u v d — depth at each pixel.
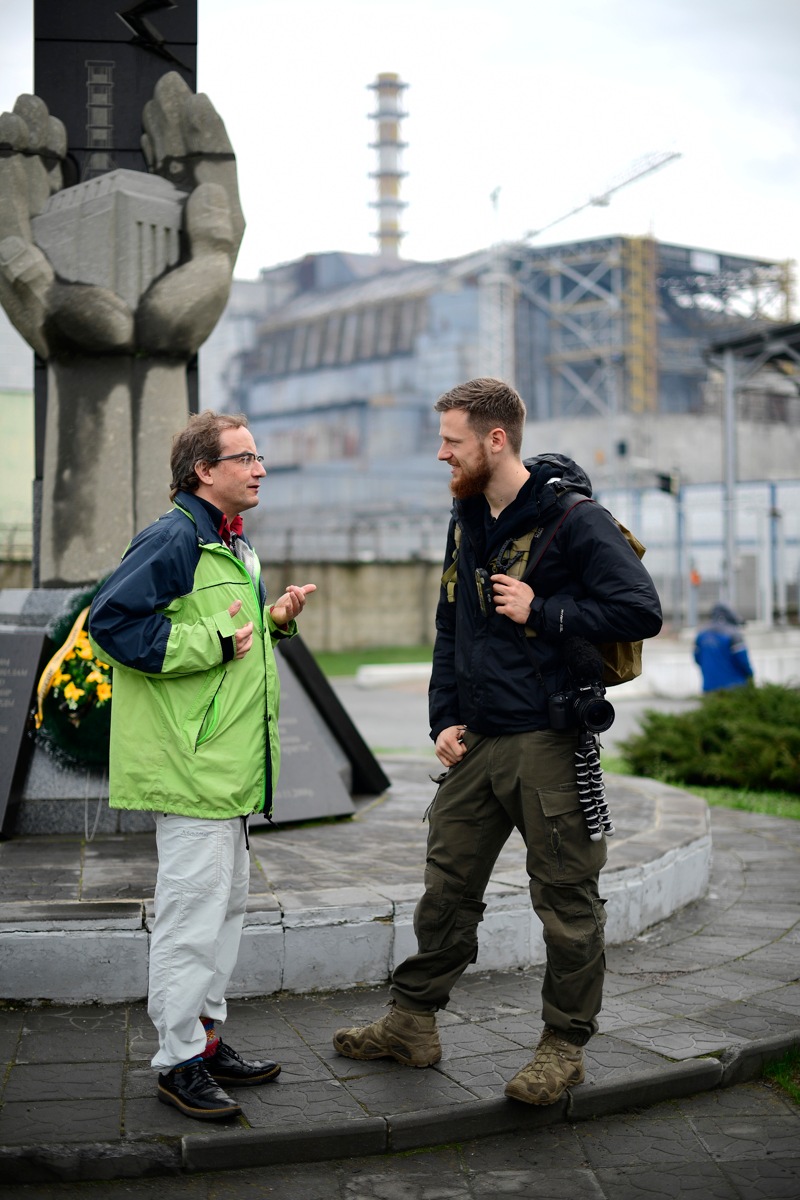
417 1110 3.13
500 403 3.22
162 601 3.04
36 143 5.91
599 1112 3.29
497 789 3.25
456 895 3.36
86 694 5.27
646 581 3.08
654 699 18.70
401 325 69.25
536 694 3.18
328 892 4.24
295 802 5.69
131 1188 2.86
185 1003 3.07
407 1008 3.43
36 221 5.83
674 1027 3.77
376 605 34.56
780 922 5.13
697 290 72.94
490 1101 3.18
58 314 5.70
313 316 73.19
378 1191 2.88
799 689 10.55
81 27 6.05
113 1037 3.58
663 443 55.00
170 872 3.09
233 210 6.01
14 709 5.30
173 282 5.82
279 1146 2.98
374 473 65.31
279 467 67.44
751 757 9.09
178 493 3.24
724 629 11.12
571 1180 2.95
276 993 3.98
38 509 6.07
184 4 6.12
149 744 3.07
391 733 14.55
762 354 30.78
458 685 3.32
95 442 5.84
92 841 5.11
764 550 31.00
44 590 5.74
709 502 32.88
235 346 76.88
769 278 73.44
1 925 3.79
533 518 3.19
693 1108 3.36
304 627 33.25
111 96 6.07
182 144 6.01
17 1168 2.85
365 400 68.12
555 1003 3.25
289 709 5.98
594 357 65.44
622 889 4.77
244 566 3.22
